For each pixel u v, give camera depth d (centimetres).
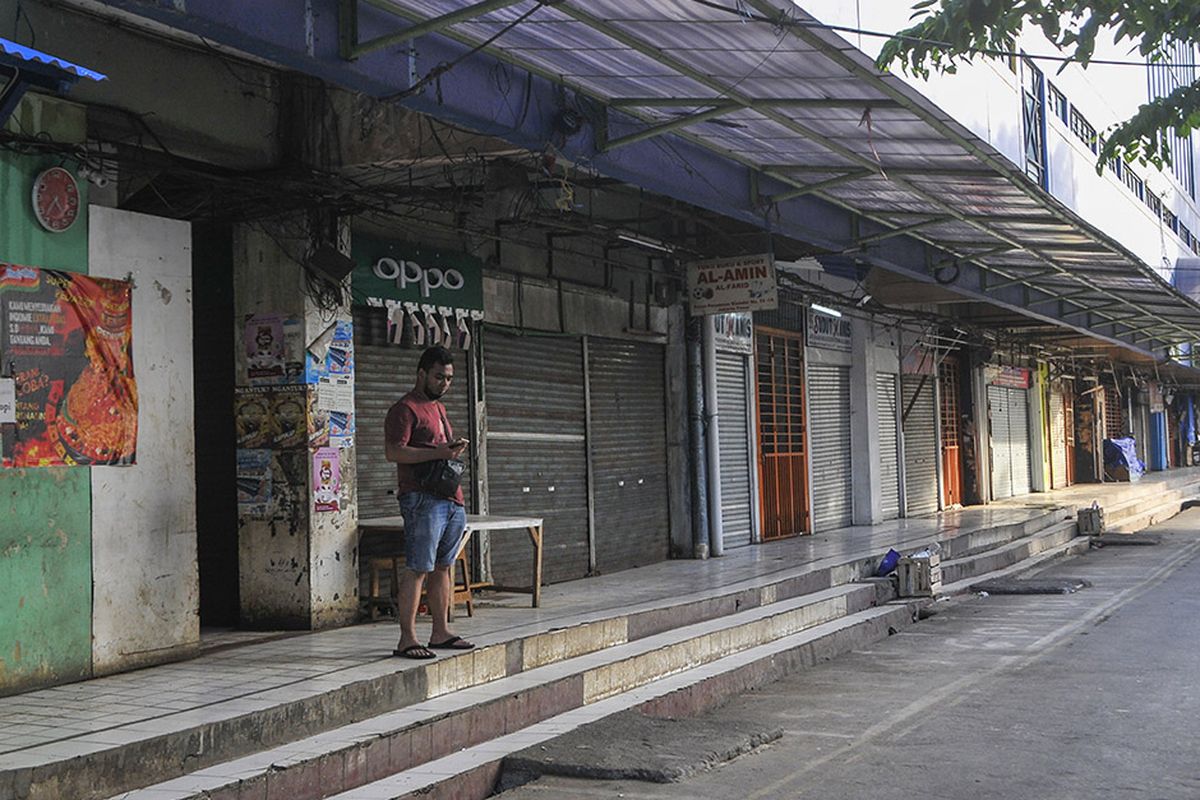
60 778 512
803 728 775
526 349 1245
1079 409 3662
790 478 1794
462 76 795
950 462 2520
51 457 705
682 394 1507
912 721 785
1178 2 829
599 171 957
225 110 864
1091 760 668
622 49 775
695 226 1428
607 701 817
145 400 767
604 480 1369
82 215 732
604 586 1213
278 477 905
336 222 933
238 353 923
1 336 680
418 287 1066
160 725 582
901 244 1499
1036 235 1377
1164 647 1058
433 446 793
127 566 746
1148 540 2205
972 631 1202
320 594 902
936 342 2352
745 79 819
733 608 1129
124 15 768
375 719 675
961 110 952
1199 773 637
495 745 695
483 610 1008
